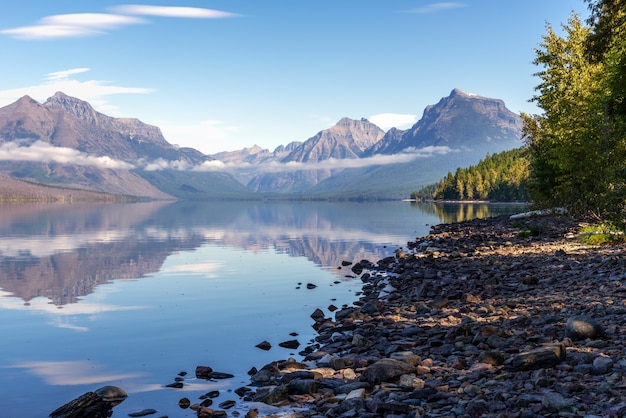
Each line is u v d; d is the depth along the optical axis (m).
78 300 24.27
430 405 9.20
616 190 29.98
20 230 78.94
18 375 13.41
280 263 38.34
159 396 11.70
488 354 11.36
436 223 86.25
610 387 8.76
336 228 79.75
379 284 26.69
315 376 11.90
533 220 59.94
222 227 87.31
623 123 37.56
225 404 10.89
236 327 18.66
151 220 115.38
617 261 22.16
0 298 24.88
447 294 20.89
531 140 58.38
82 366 14.20
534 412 8.19
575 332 12.20
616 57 37.38
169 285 28.52
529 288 20.23
